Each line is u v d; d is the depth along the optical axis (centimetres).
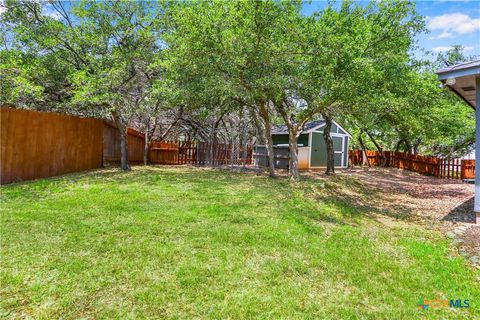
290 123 899
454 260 328
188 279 259
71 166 888
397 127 1298
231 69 673
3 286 236
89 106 936
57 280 248
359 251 343
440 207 639
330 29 584
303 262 306
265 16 578
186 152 1372
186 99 886
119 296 231
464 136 1453
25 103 876
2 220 394
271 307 225
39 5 846
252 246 341
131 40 898
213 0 629
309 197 668
